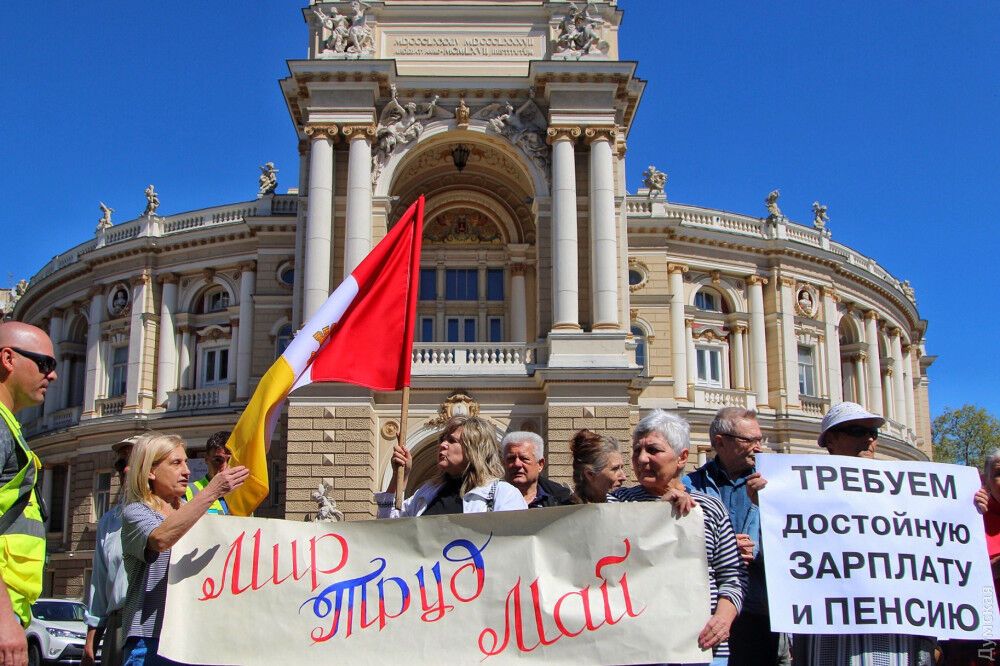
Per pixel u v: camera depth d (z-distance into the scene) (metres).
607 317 31.92
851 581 7.69
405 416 10.59
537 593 7.43
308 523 7.79
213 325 47.19
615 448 8.54
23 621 6.64
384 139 33.44
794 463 7.93
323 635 7.52
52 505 48.97
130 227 49.34
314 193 32.41
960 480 8.13
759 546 8.28
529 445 9.43
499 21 35.16
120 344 48.16
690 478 8.84
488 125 33.84
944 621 7.76
